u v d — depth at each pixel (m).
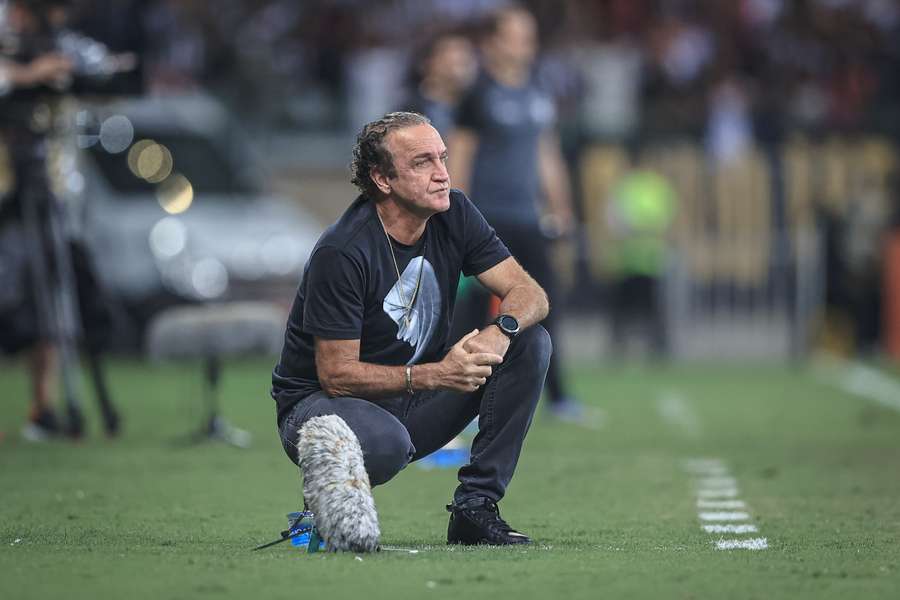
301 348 14.02
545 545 14.45
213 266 40.53
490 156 27.97
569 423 29.61
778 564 13.13
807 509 17.98
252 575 12.37
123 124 42.97
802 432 28.30
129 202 41.34
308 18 56.03
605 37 57.62
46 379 25.72
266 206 43.59
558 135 53.53
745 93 56.88
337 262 13.58
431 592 11.67
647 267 47.50
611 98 55.12
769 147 53.38
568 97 54.19
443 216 14.16
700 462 23.39
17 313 25.03
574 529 16.17
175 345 24.69
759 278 49.03
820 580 12.30
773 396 36.09
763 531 15.93
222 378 38.16
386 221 13.88
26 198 24.61
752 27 58.81
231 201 43.25
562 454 24.52
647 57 55.88
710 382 40.12
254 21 55.56
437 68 28.72
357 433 13.57
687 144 54.31
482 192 27.98
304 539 14.17
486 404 14.24
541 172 29.17
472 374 13.62
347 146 54.41
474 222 14.31
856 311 48.38
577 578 12.30
